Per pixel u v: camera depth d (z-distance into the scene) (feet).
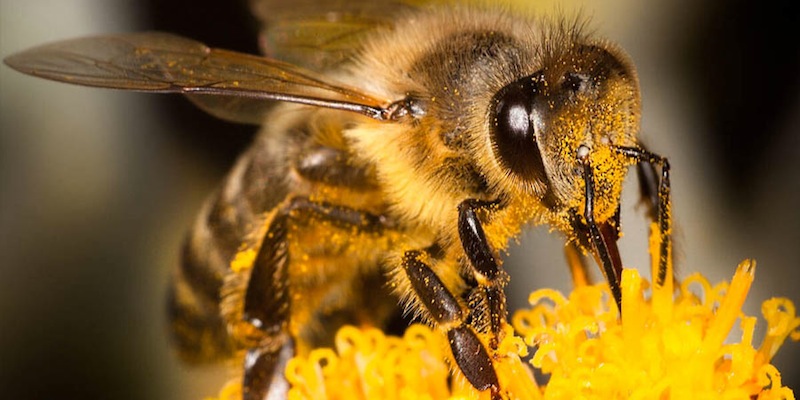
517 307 0.22
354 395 0.20
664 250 0.19
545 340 0.20
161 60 0.20
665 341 0.19
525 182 0.19
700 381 0.19
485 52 0.19
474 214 0.19
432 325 0.19
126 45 0.20
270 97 0.20
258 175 0.21
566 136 0.18
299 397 0.20
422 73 0.20
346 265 0.21
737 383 0.19
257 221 0.21
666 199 0.19
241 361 0.21
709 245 0.22
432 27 0.20
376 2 0.21
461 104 0.19
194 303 0.22
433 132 0.19
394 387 0.20
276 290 0.20
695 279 0.20
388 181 0.20
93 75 0.20
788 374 0.21
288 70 0.20
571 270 0.20
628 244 0.21
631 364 0.19
